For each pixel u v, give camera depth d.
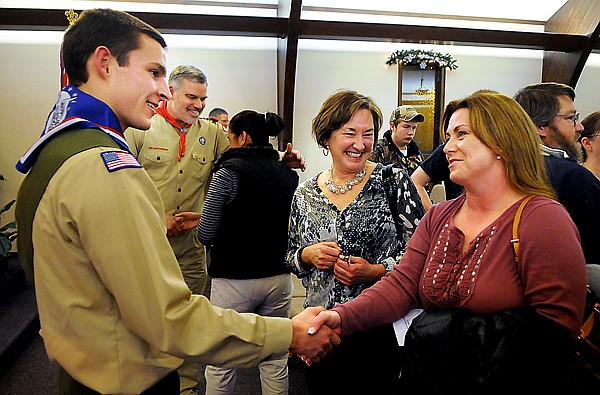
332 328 1.17
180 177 2.29
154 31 1.04
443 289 1.02
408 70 5.31
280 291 2.02
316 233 1.49
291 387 2.45
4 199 4.46
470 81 5.48
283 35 4.34
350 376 1.36
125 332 0.92
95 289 0.89
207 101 4.82
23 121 4.41
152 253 0.88
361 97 1.48
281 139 4.65
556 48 4.94
